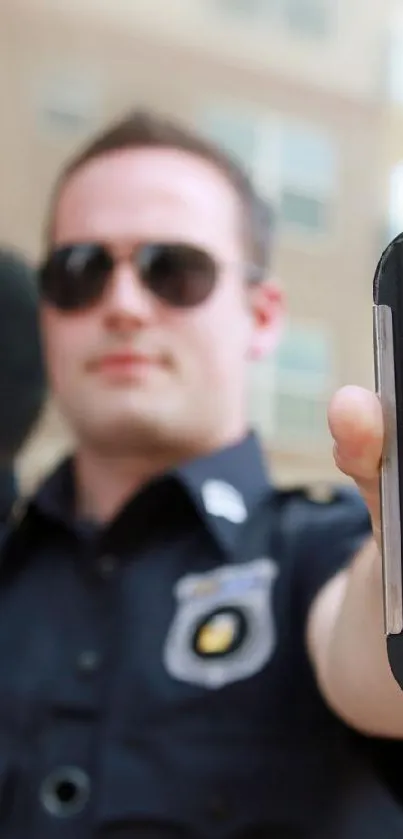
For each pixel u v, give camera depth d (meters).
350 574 0.45
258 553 0.65
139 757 0.59
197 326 0.74
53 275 0.76
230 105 3.62
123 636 0.64
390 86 3.88
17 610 0.69
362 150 3.81
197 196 0.77
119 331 0.72
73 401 0.74
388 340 0.35
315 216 3.68
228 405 0.76
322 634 0.52
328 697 0.52
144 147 0.79
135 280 0.74
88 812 0.58
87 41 3.23
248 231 0.82
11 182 3.06
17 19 3.10
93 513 0.76
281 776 0.58
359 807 0.57
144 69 3.37
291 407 3.37
